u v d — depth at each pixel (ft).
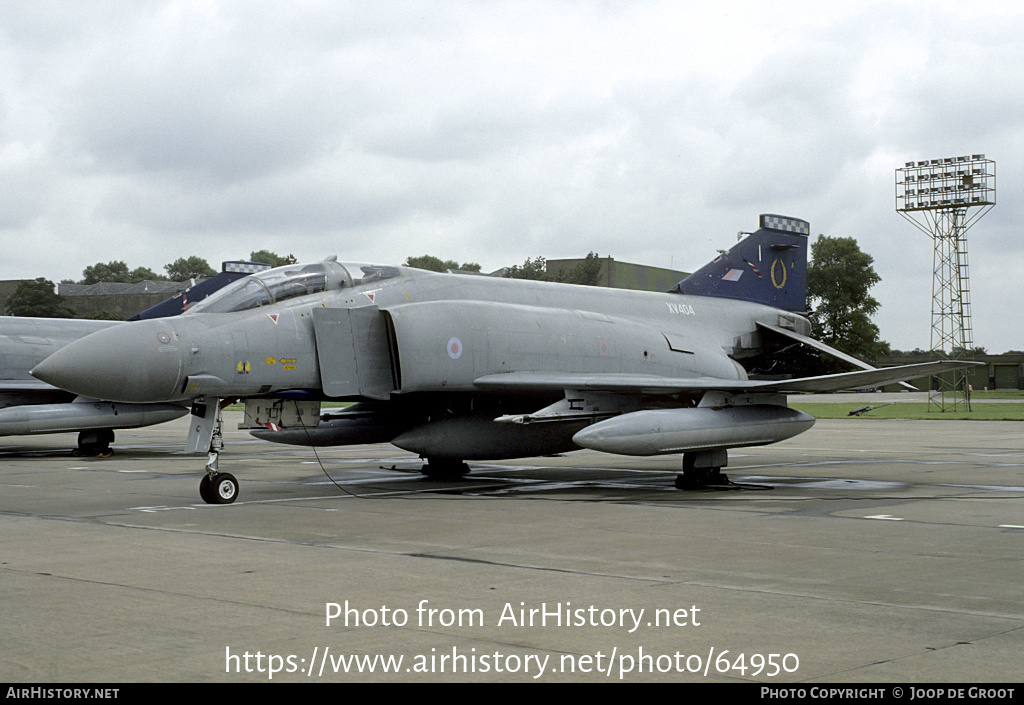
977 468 54.85
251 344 38.40
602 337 47.80
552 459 63.52
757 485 45.52
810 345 58.85
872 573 22.93
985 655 15.81
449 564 24.16
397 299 43.50
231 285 40.34
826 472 52.75
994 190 144.36
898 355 301.63
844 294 254.88
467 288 46.57
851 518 33.30
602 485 46.55
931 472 52.37
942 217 147.95
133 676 14.75
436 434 45.52
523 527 31.12
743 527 31.07
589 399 45.50
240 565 24.03
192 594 20.56
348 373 40.73
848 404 181.57
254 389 38.75
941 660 15.53
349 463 60.34
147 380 35.86
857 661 15.49
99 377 35.06
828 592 20.74
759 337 58.70
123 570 23.38
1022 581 21.99
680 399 49.21
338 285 42.19
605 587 21.24
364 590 20.93
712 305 56.95
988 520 32.71
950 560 24.76
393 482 47.93
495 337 43.57
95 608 19.22
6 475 51.72
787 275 62.54
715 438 43.60
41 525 31.65
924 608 19.21
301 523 32.14
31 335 70.18
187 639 16.87
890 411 148.56
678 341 51.75
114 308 268.21
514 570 23.31
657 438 41.50
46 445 82.38
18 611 18.97
